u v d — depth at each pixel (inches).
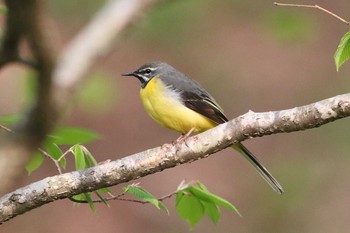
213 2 725.9
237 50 717.3
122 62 685.3
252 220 586.9
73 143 253.9
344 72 706.2
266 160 628.7
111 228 592.4
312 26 650.8
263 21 703.7
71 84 158.2
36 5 109.2
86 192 240.4
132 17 193.9
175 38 690.8
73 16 655.1
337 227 577.0
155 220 603.5
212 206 269.1
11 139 128.0
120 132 660.1
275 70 709.9
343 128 635.5
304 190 597.6
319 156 626.8
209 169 637.3
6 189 128.0
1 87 486.0
